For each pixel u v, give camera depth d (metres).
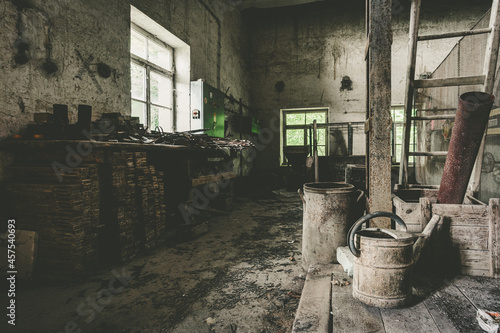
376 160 2.36
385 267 1.65
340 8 9.92
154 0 5.20
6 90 2.87
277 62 10.54
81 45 3.72
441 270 2.14
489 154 3.96
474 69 4.32
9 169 2.91
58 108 2.90
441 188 2.37
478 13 8.89
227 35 8.71
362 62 9.77
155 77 5.96
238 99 9.62
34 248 2.65
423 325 1.49
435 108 6.35
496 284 1.93
